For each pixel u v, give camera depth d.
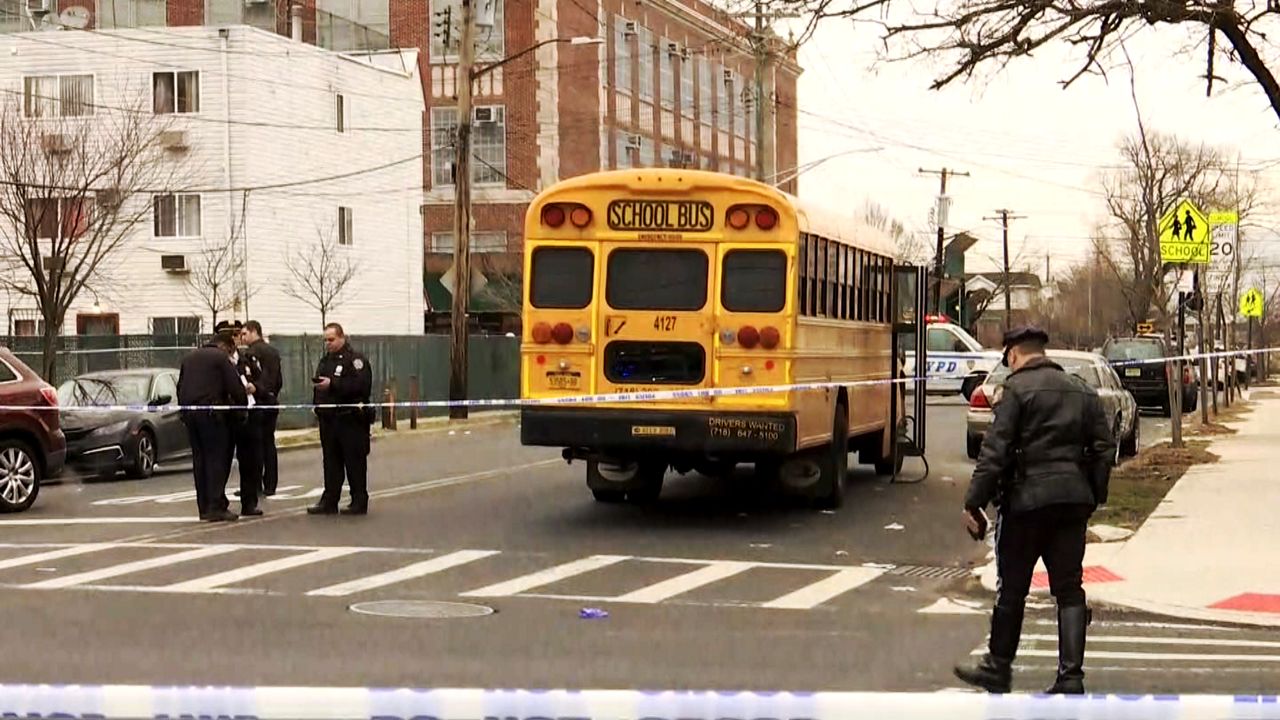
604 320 14.47
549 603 10.53
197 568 11.99
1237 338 77.75
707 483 19.31
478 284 43.72
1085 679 8.15
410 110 45.78
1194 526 14.23
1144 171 67.38
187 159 38.56
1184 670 8.47
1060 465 7.50
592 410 14.31
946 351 40.91
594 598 10.77
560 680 7.92
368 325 43.75
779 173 66.56
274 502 17.16
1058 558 7.60
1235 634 9.77
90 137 36.56
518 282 51.84
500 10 53.38
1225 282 58.25
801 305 14.49
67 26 43.34
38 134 33.91
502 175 53.44
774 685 7.86
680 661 8.51
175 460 21.42
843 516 16.00
